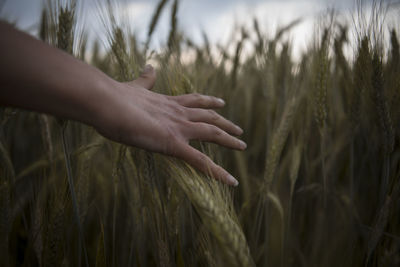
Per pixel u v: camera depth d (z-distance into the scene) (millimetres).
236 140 1139
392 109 1462
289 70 2100
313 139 1947
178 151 984
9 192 1273
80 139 1762
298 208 1978
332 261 1669
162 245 1174
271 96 1926
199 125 1089
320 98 1507
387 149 1360
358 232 1669
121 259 1670
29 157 2238
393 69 1553
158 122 952
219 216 849
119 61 1325
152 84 1236
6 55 615
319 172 2031
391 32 1550
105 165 1995
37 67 651
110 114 792
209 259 1082
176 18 1907
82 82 725
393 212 1438
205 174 1049
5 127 1757
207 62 2584
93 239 1817
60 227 1194
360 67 1444
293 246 1768
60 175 1618
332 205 1853
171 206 1185
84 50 1979
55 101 702
